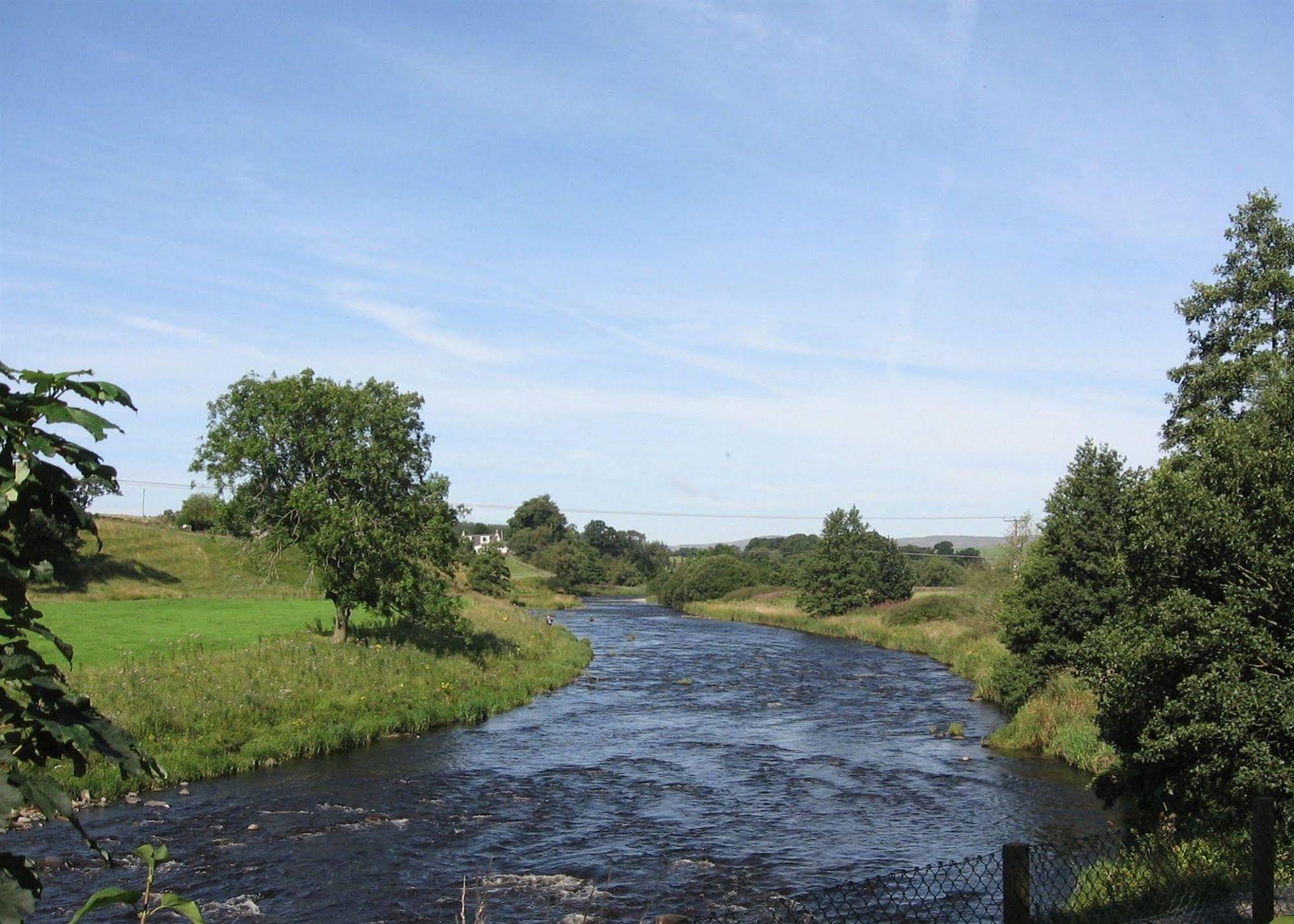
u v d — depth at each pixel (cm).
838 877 1667
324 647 3394
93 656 2906
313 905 1515
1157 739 1451
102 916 1420
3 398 373
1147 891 997
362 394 3703
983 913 1380
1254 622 1402
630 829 1967
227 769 2366
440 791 2248
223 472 3553
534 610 9544
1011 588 3588
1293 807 1177
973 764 2614
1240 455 1445
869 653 5650
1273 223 2808
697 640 6494
